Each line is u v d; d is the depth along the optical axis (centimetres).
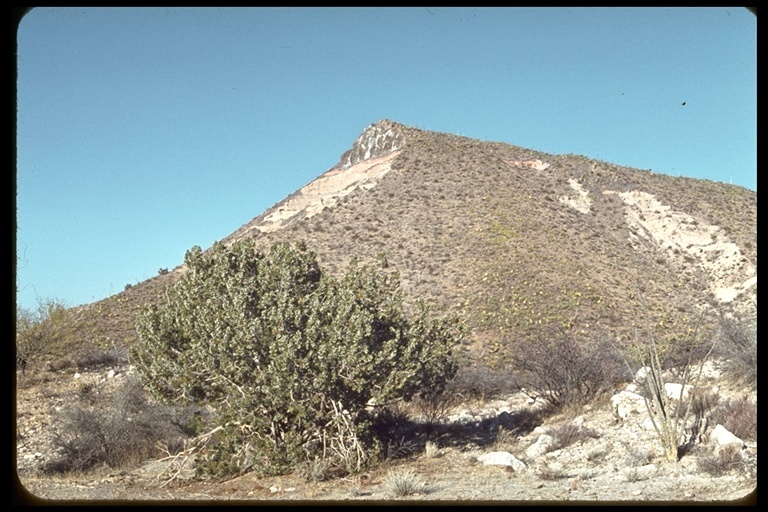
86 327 3734
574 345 1720
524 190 7488
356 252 6006
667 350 1866
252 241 1314
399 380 1201
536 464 1241
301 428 1213
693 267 6084
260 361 1195
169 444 1448
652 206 7356
